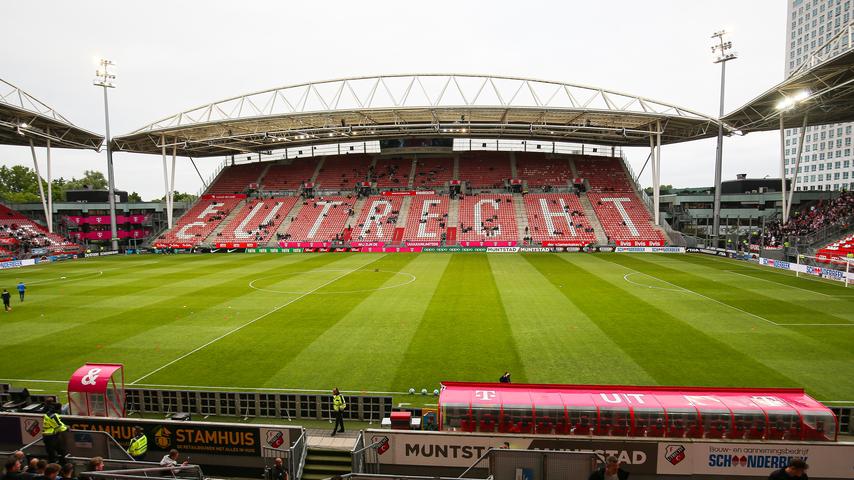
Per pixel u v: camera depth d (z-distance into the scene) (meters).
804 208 66.50
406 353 22.52
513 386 14.48
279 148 89.75
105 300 34.91
